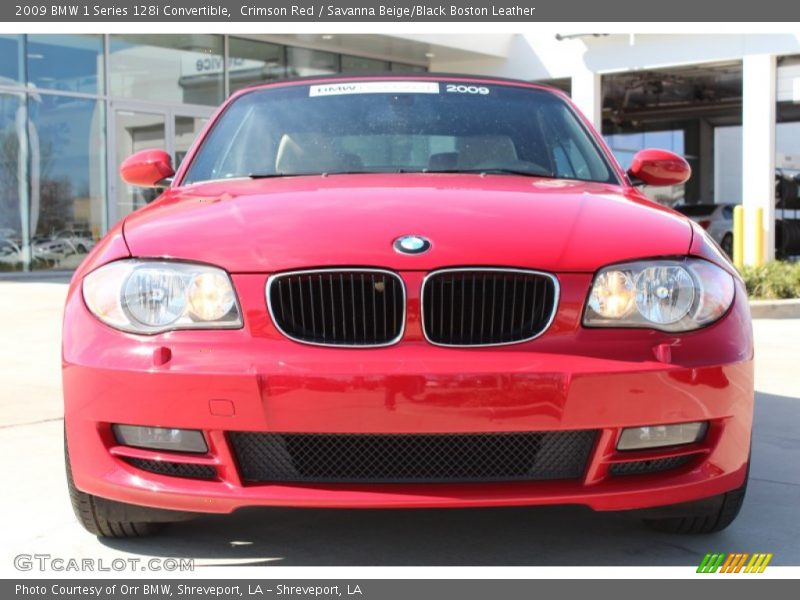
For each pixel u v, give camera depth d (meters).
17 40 13.44
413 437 2.49
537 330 2.51
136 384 2.46
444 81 3.95
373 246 2.55
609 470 2.53
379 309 2.50
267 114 3.76
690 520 2.88
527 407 2.41
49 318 8.51
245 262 2.53
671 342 2.51
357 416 2.39
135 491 2.55
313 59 17.23
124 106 14.73
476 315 2.51
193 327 2.50
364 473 2.51
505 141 3.61
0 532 3.00
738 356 2.58
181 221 2.77
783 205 18.33
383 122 3.67
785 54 14.61
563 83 18.47
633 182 3.83
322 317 2.50
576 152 3.63
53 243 13.97
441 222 2.66
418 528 3.04
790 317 9.43
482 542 2.90
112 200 14.63
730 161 29.42
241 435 2.51
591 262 2.55
